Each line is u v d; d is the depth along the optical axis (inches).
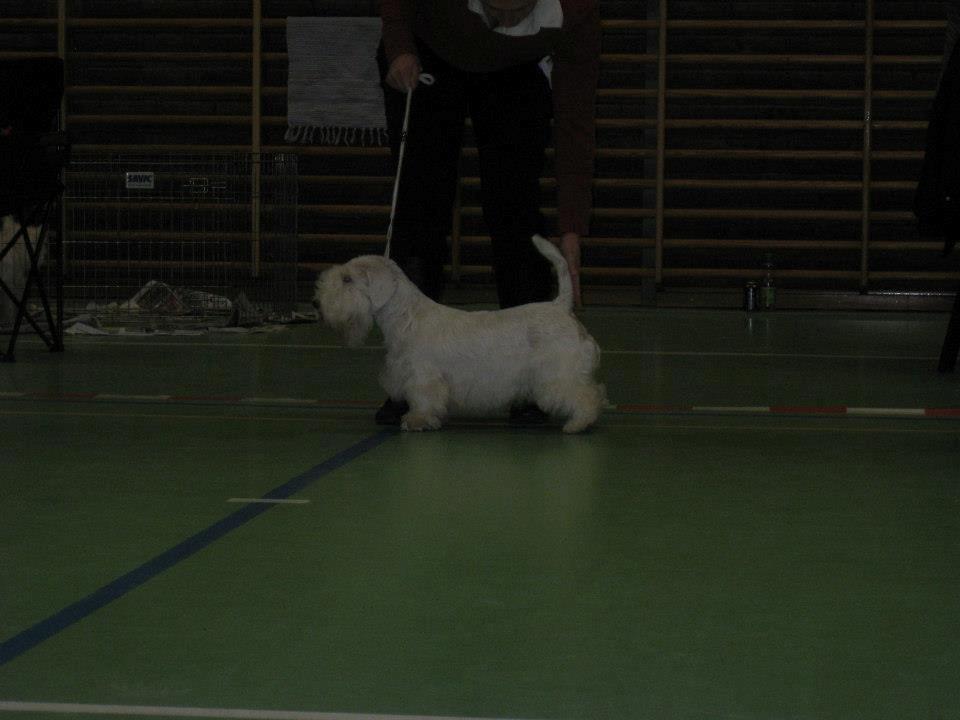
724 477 130.5
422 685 66.8
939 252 456.4
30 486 122.7
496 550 96.9
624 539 101.1
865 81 454.6
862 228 457.7
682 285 466.9
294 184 382.3
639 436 159.5
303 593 84.4
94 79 477.4
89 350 278.1
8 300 312.5
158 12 474.9
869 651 73.1
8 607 81.0
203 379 222.7
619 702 64.7
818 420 176.9
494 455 143.1
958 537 103.0
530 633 76.1
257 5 465.4
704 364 258.8
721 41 462.6
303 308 423.8
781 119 461.7
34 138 245.8
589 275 466.9
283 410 183.2
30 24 473.7
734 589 86.4
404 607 81.2
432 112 164.2
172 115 474.0
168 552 95.7
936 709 64.0
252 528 104.1
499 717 62.4
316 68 462.0
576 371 157.9
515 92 164.4
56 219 267.4
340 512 110.7
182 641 74.1
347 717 62.1
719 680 68.1
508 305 170.1
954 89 226.1
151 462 137.2
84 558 93.9
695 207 467.8
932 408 188.1
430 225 166.4
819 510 113.7
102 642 73.9
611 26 460.1
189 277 464.4
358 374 233.6
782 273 459.2
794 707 64.2
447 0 156.9
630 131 466.0
